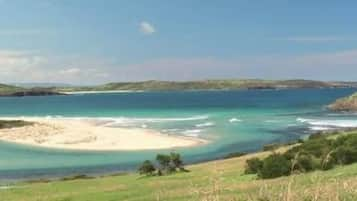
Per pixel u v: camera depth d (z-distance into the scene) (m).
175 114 137.62
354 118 113.62
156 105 191.12
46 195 33.28
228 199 10.05
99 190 32.41
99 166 57.25
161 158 42.91
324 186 9.20
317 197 8.32
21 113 153.12
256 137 80.62
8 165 58.50
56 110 168.38
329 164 27.89
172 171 42.22
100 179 41.78
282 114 131.50
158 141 75.94
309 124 100.00
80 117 129.75
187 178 34.50
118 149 69.06
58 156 64.38
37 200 30.97
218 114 134.88
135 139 78.12
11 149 70.56
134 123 106.94
